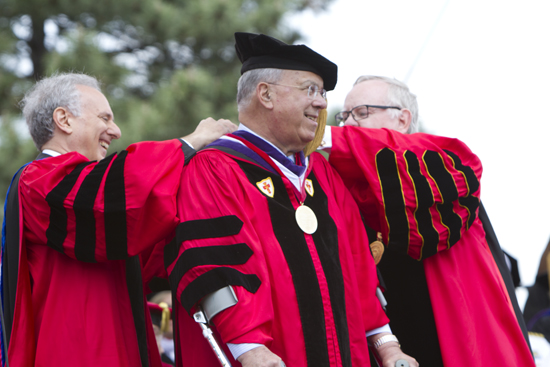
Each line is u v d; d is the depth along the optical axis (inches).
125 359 200.1
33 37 729.0
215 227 185.8
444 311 224.8
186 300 179.5
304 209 199.6
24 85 673.6
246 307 177.2
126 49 761.0
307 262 191.6
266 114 203.2
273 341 183.6
